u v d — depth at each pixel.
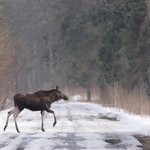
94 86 142.00
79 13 126.81
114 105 88.50
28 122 59.28
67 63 156.88
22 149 34.00
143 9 78.38
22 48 118.94
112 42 100.56
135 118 57.62
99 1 107.56
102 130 47.12
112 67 102.44
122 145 35.81
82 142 37.56
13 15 186.25
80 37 128.12
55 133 44.53
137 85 86.25
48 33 180.00
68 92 157.00
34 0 191.38
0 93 86.62
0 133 45.16
